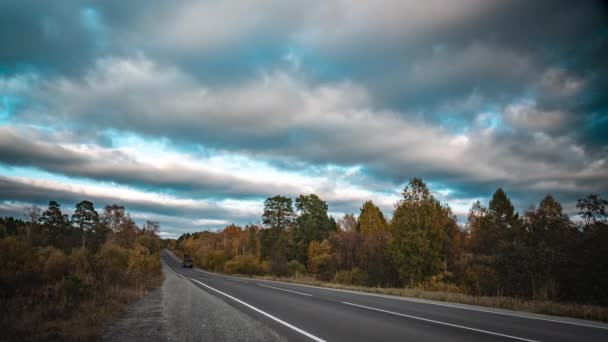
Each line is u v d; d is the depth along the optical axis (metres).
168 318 10.45
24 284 15.02
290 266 56.53
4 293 13.48
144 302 14.68
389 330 8.42
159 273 38.22
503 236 26.62
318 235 67.88
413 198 35.53
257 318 10.34
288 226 69.88
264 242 68.88
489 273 27.53
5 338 7.46
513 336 7.70
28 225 52.47
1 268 14.95
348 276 45.72
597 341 7.23
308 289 21.98
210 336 7.92
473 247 48.34
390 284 44.81
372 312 11.48
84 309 11.16
